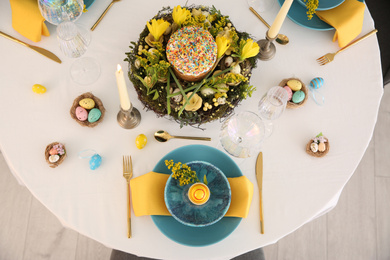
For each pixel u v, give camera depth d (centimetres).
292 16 120
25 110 112
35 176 108
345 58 120
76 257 178
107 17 120
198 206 103
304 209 109
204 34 100
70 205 107
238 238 107
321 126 115
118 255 137
